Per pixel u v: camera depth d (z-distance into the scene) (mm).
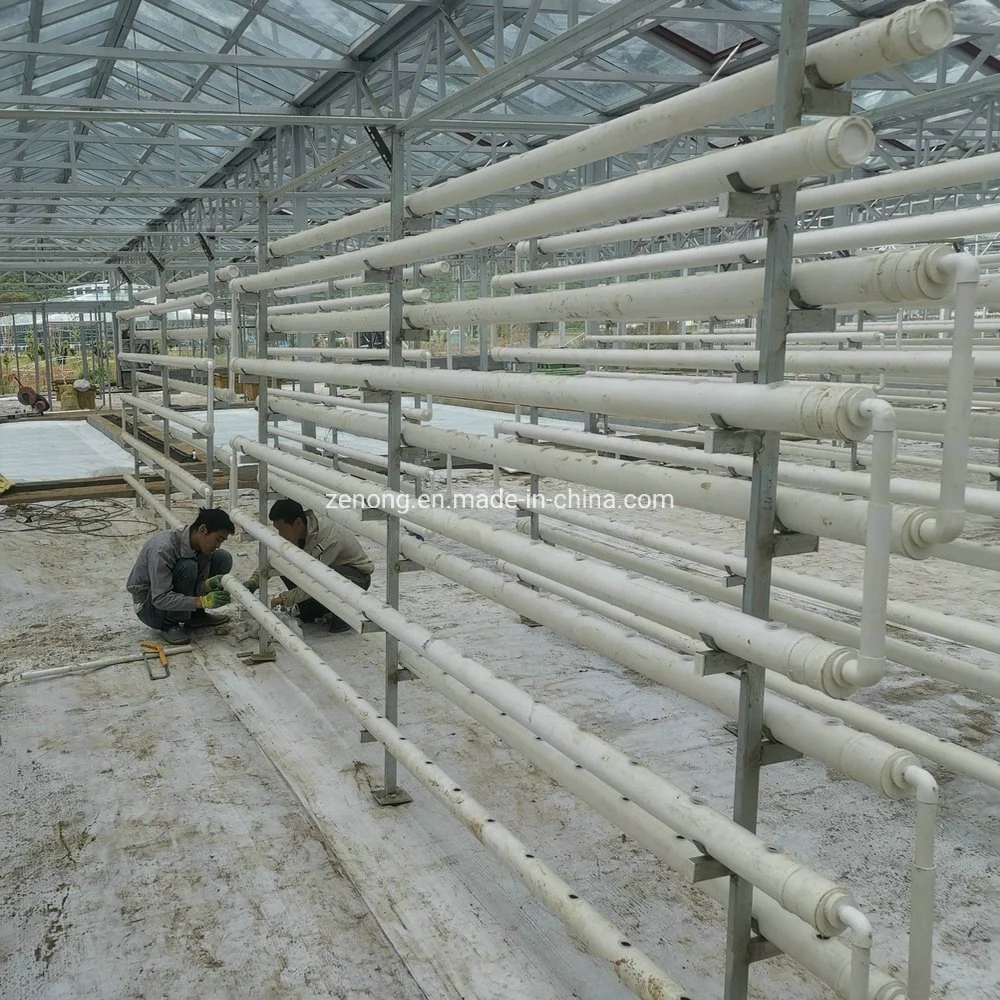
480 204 16656
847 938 2355
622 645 2174
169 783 3195
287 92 11281
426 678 2939
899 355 3180
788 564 6035
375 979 2225
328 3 8516
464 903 2514
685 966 2277
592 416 8406
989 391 6711
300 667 4309
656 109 1838
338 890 2582
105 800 3076
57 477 10367
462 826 2906
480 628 4805
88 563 6309
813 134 1415
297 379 3885
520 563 2367
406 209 2982
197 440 7602
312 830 2891
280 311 5973
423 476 5340
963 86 5238
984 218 2451
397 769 3256
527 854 2191
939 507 1478
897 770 1515
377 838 2838
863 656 1424
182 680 4160
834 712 2838
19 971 2258
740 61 9312
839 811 3004
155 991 2189
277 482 4406
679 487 1985
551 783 3186
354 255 3102
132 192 11062
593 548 4395
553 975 2232
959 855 2758
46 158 15242
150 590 4547
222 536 4582
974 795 3117
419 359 5285
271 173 12961
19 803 3057
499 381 2324
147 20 10156
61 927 2424
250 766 3330
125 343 19766
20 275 25625
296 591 4531
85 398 19375
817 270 1609
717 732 3590
